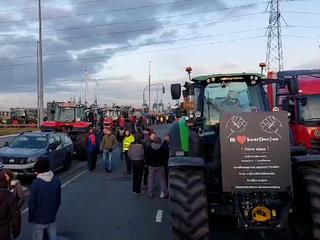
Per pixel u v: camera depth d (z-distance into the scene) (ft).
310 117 50.93
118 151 97.91
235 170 22.09
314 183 22.21
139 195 45.68
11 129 186.80
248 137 22.04
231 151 22.12
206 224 22.18
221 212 23.30
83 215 36.19
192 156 25.25
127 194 46.42
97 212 37.35
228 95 27.96
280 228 22.08
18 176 55.42
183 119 26.78
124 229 31.53
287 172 21.89
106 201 42.47
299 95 51.62
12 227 21.12
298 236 24.86
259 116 22.04
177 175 22.88
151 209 38.58
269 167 21.94
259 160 21.98
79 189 49.98
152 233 30.35
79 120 99.35
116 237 29.43
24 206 39.55
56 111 101.14
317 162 22.71
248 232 27.89
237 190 22.06
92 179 58.49
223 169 22.17
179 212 22.26
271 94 32.83
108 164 65.67
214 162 24.26
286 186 21.89
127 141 63.41
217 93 28.02
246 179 22.03
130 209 38.60
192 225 22.08
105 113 149.38
